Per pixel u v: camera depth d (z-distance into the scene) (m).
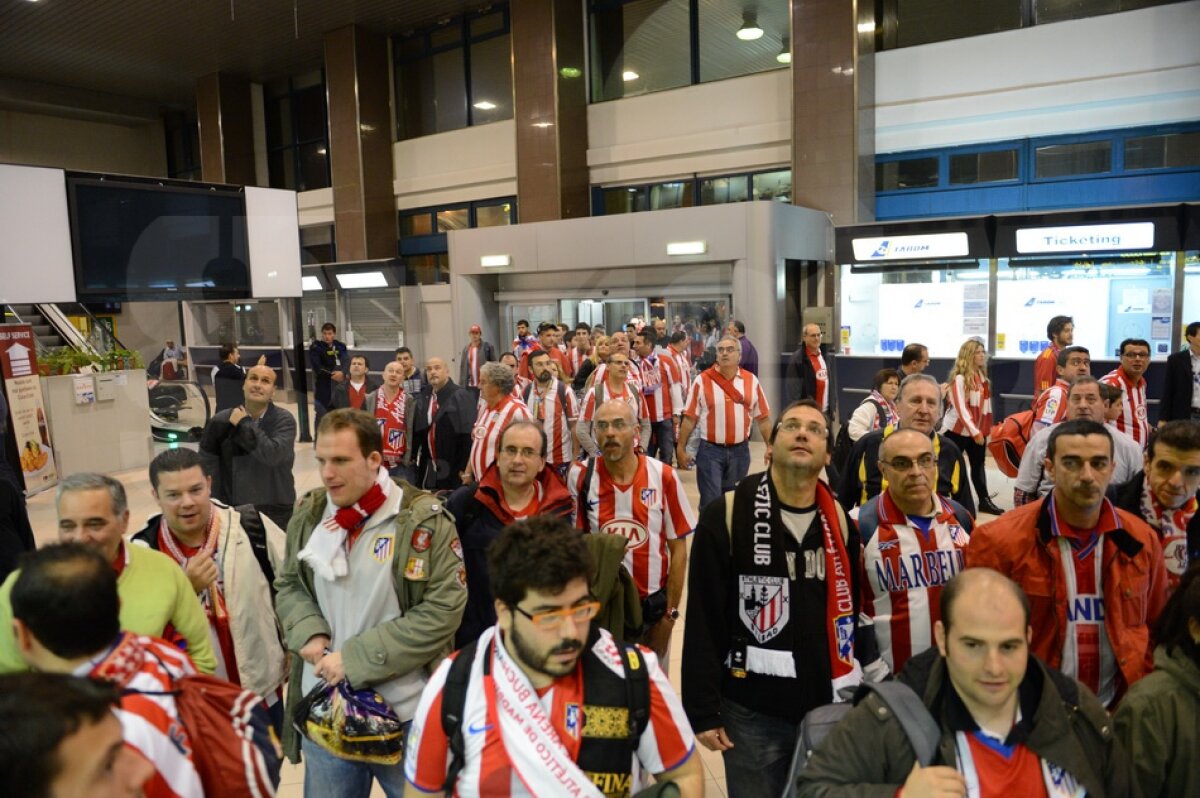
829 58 9.59
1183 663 1.43
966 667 1.30
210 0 6.99
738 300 8.12
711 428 5.03
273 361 6.41
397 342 8.20
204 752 1.28
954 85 9.41
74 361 6.15
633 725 1.30
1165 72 8.30
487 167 12.34
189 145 8.00
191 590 1.97
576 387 6.34
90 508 1.79
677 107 11.23
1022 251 8.12
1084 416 3.26
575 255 8.80
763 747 2.01
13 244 4.89
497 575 1.29
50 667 1.29
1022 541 1.96
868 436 3.22
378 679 1.86
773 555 1.99
